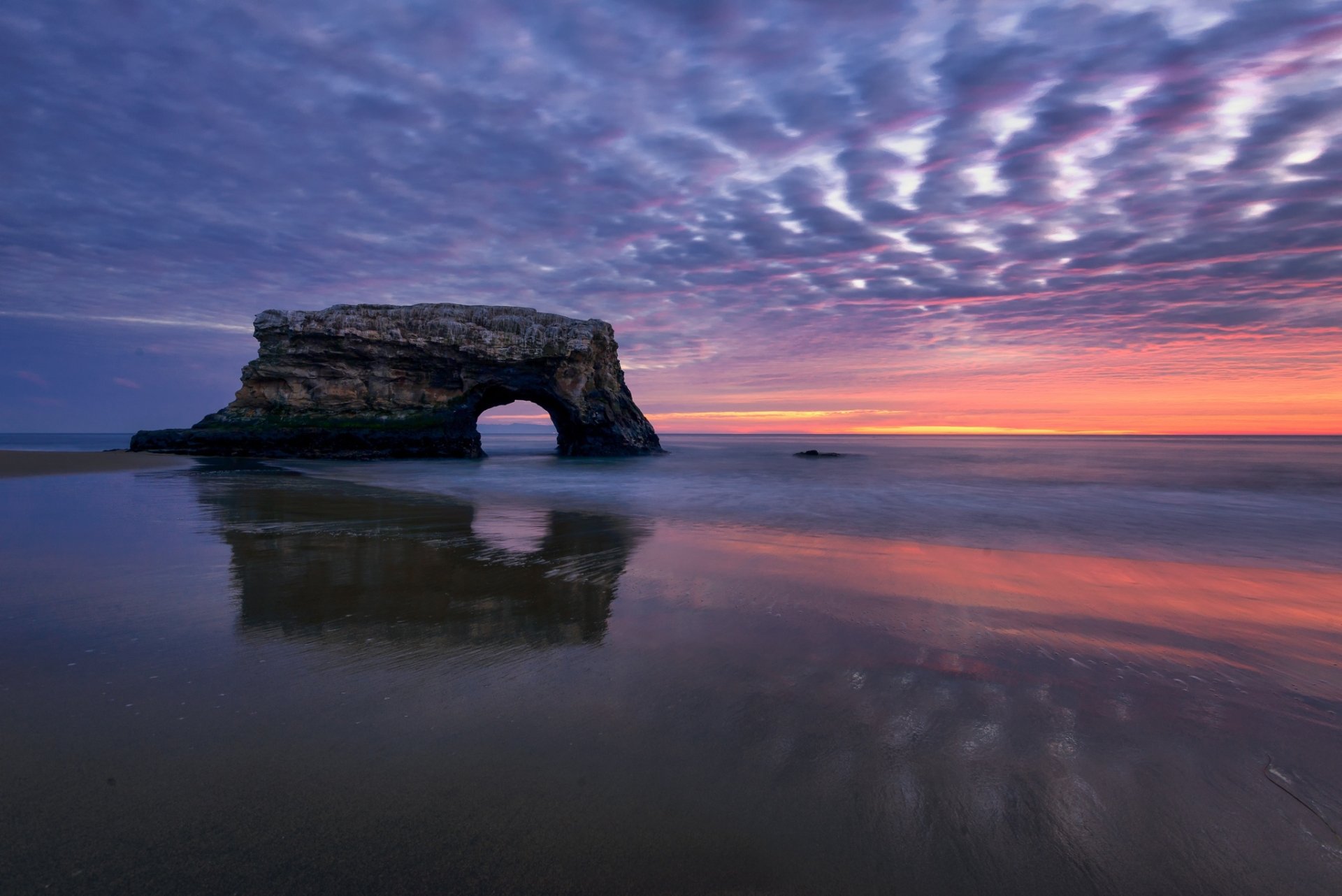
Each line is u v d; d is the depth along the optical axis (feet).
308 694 13.51
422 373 150.51
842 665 16.11
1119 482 94.53
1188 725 13.15
